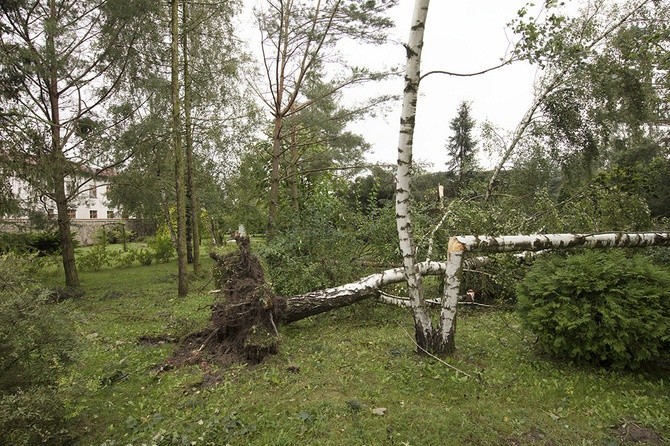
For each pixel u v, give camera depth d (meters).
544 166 8.97
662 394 3.84
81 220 28.23
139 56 10.33
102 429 3.60
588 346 4.25
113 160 10.32
